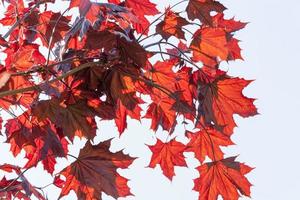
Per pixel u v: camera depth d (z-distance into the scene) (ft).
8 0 7.02
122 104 6.51
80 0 5.95
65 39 6.27
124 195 6.56
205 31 6.46
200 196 6.73
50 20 6.95
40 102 6.32
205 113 6.56
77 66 6.32
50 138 6.55
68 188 6.59
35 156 6.83
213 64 6.54
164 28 6.40
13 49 6.97
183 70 6.63
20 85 6.40
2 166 6.77
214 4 6.46
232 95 6.56
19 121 6.59
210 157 6.75
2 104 6.54
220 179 6.70
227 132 6.64
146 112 6.72
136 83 6.44
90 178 6.56
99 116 6.40
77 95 6.35
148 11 6.72
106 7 6.12
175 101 6.51
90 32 6.15
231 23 6.54
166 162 6.84
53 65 6.20
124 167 6.55
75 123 6.39
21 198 7.00
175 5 6.44
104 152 6.50
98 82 6.34
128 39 6.08
